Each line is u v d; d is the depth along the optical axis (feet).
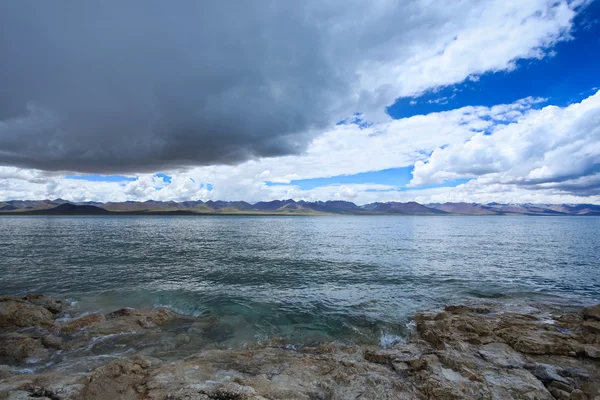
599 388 33.81
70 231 323.37
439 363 38.14
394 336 54.03
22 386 30.32
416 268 118.01
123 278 97.66
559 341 44.21
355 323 59.82
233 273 107.86
